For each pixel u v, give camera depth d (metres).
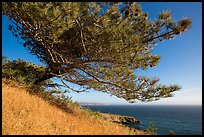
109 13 11.50
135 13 12.31
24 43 15.19
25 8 10.27
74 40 12.62
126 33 11.52
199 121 118.75
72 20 10.39
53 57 14.90
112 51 11.83
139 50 12.14
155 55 12.71
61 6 9.63
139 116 144.50
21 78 13.32
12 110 8.72
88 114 14.43
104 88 14.51
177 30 11.27
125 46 11.70
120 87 13.83
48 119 9.16
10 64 15.46
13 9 10.73
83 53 13.12
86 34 11.93
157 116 152.12
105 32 11.30
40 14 9.84
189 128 82.69
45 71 15.60
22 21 11.39
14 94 10.06
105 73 13.30
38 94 13.49
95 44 12.02
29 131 7.36
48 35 11.88
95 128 10.17
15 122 7.61
